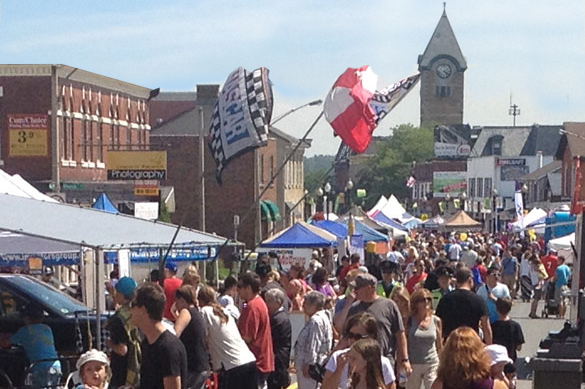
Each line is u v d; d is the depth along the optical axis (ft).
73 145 171.83
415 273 85.46
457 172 578.66
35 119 162.81
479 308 50.49
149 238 48.98
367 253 153.17
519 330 58.08
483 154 584.81
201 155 143.64
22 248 59.26
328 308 62.08
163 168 179.52
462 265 52.06
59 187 164.86
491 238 237.25
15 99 164.25
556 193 362.53
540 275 124.88
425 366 48.57
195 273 54.39
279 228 270.26
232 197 254.47
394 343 45.57
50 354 48.62
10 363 50.11
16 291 57.98
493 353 38.06
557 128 575.38
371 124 68.54
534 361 51.72
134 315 33.73
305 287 74.08
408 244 176.86
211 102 287.07
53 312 57.67
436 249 168.14
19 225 46.75
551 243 135.95
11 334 54.24
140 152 180.14
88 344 55.36
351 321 37.37
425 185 630.33
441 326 49.83
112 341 41.34
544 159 554.87
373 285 45.24
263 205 254.68
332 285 99.86
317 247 118.62
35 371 47.93
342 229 144.56
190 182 255.70
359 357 33.50
